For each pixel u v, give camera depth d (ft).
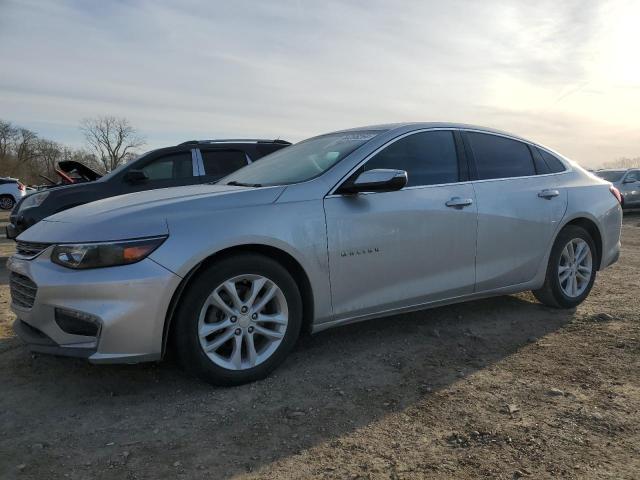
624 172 61.36
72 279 9.56
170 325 10.00
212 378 10.30
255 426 9.16
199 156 24.88
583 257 16.10
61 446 8.56
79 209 11.59
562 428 8.98
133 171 23.12
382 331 13.94
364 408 9.77
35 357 12.21
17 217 23.13
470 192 13.52
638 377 10.96
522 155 15.23
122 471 7.88
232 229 10.27
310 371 11.40
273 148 26.63
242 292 10.73
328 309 11.52
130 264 9.60
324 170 12.01
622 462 7.96
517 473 7.72
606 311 15.67
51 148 254.68
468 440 8.65
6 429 9.11
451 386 10.66
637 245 31.50
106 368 11.58
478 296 13.96
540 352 12.46
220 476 7.75
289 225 10.87
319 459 8.16
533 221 14.57
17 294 10.82
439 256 12.92
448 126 13.98
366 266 11.85
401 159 12.79
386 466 7.95
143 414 9.61
